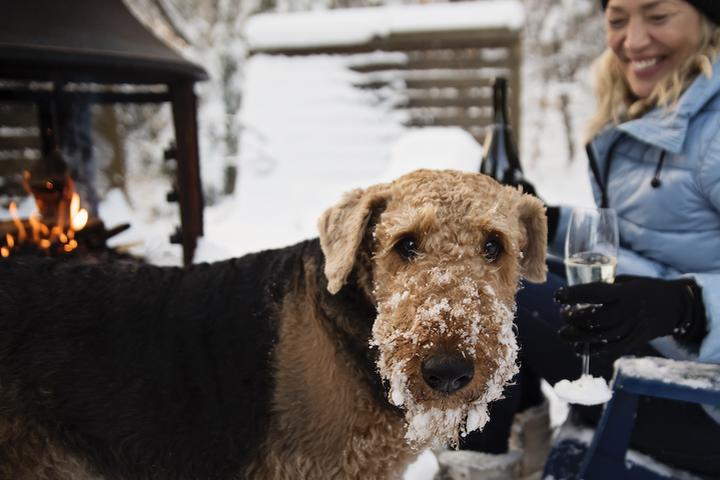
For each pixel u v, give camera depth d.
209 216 3.30
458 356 0.56
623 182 0.90
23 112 1.73
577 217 0.73
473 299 0.59
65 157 1.51
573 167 6.15
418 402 0.58
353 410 0.69
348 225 0.69
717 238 0.80
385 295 0.65
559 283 0.92
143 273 0.76
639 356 0.84
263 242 2.36
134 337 0.71
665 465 0.80
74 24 1.21
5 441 0.69
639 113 0.91
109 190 2.30
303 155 3.13
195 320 0.72
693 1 0.80
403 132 3.23
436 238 0.63
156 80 1.33
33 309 0.71
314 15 3.49
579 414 0.93
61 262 0.77
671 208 0.82
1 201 1.67
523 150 7.01
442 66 3.37
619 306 0.67
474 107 3.37
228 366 0.71
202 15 4.68
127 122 4.03
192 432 0.71
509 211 0.70
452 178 0.69
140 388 0.70
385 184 0.74
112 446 0.71
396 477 0.75
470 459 0.91
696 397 0.68
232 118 4.34
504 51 3.31
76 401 0.70
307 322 0.72
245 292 0.74
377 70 3.42
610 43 0.92
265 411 0.71
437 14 3.28
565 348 0.88
